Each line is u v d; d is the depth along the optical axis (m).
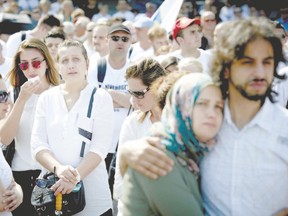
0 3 30.75
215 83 4.59
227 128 4.67
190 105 4.52
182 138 4.57
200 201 4.71
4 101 7.78
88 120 7.76
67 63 7.86
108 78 12.16
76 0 33.16
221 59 4.53
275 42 4.45
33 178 9.02
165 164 4.50
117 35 12.14
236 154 4.64
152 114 7.14
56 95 7.95
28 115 8.97
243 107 4.64
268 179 4.60
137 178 4.64
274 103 4.76
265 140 4.59
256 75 4.39
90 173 7.80
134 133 7.25
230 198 4.66
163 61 9.29
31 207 9.05
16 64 9.45
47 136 7.87
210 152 4.73
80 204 7.45
